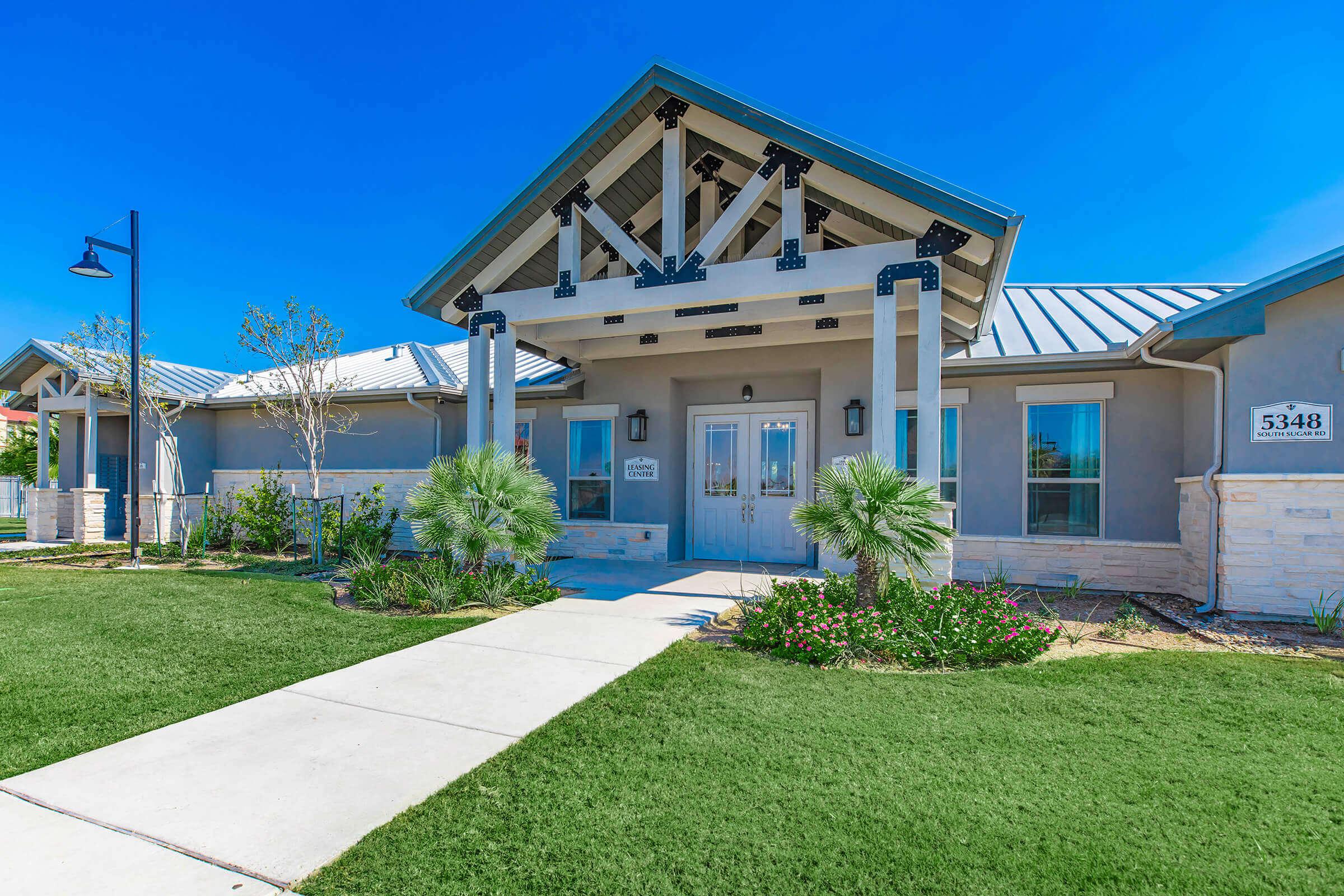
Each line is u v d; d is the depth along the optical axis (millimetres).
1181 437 8609
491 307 8453
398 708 4137
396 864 2473
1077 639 5887
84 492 13680
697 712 4039
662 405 11086
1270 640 6000
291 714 4039
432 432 12664
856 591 6195
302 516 11789
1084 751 3488
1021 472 9312
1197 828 2727
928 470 6453
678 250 7480
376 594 7258
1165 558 8602
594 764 3316
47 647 5531
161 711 4086
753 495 11211
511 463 7938
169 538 13703
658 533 10992
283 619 6547
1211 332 6785
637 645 5656
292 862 2480
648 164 8141
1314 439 6676
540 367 13172
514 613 6902
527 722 3908
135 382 10758
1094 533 9008
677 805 2908
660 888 2324
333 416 13453
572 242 8078
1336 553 6566
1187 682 4668
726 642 5809
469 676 4785
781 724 3852
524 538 7582
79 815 2814
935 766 3297
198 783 3123
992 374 9188
